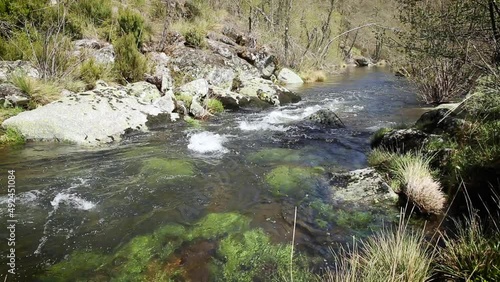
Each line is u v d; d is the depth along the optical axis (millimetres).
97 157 5527
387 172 4789
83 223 3586
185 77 10953
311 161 5598
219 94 9773
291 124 8195
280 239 3338
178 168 5133
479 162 3713
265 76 14664
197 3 16531
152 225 3580
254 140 6809
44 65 7730
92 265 2928
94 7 11141
